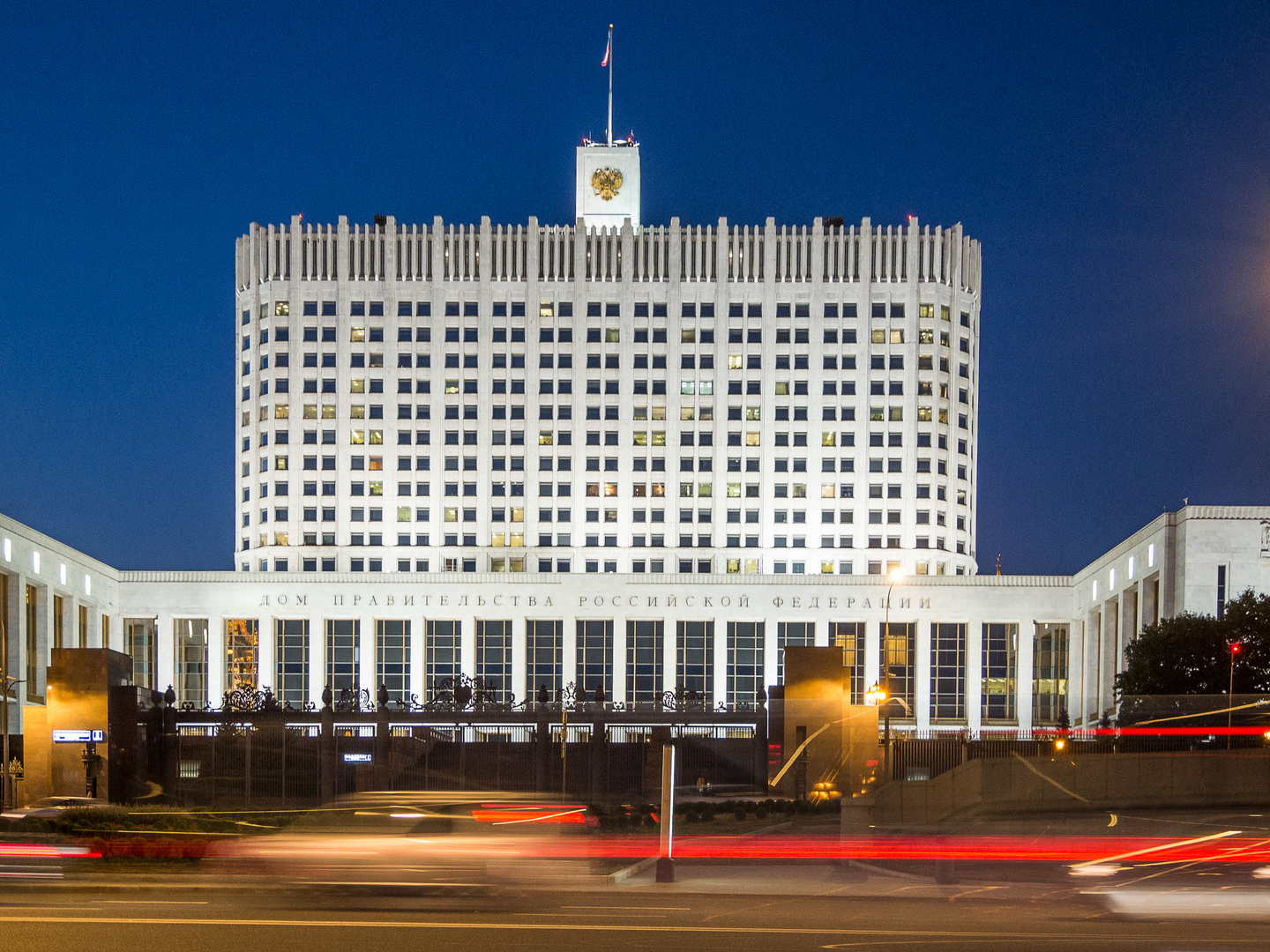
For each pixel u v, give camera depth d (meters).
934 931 27.09
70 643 129.00
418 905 29.55
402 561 160.38
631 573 150.00
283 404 162.88
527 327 163.38
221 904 28.78
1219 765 47.09
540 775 81.69
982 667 144.38
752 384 162.62
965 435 165.00
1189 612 108.69
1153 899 31.45
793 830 48.31
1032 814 45.81
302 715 97.50
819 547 160.25
